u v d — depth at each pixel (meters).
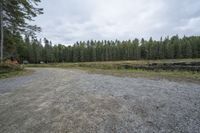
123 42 87.12
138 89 7.93
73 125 4.16
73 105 5.70
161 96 6.54
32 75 15.17
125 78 12.14
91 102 5.98
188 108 5.14
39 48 65.56
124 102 5.88
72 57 75.50
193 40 70.75
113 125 4.11
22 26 18.45
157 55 71.50
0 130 4.01
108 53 75.19
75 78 12.58
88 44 87.62
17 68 18.08
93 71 19.64
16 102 6.18
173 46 68.06
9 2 16.31
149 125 4.06
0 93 7.65
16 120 4.56
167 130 3.78
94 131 3.83
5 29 17.95
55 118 4.62
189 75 12.63
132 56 74.94
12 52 21.89
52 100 6.35
